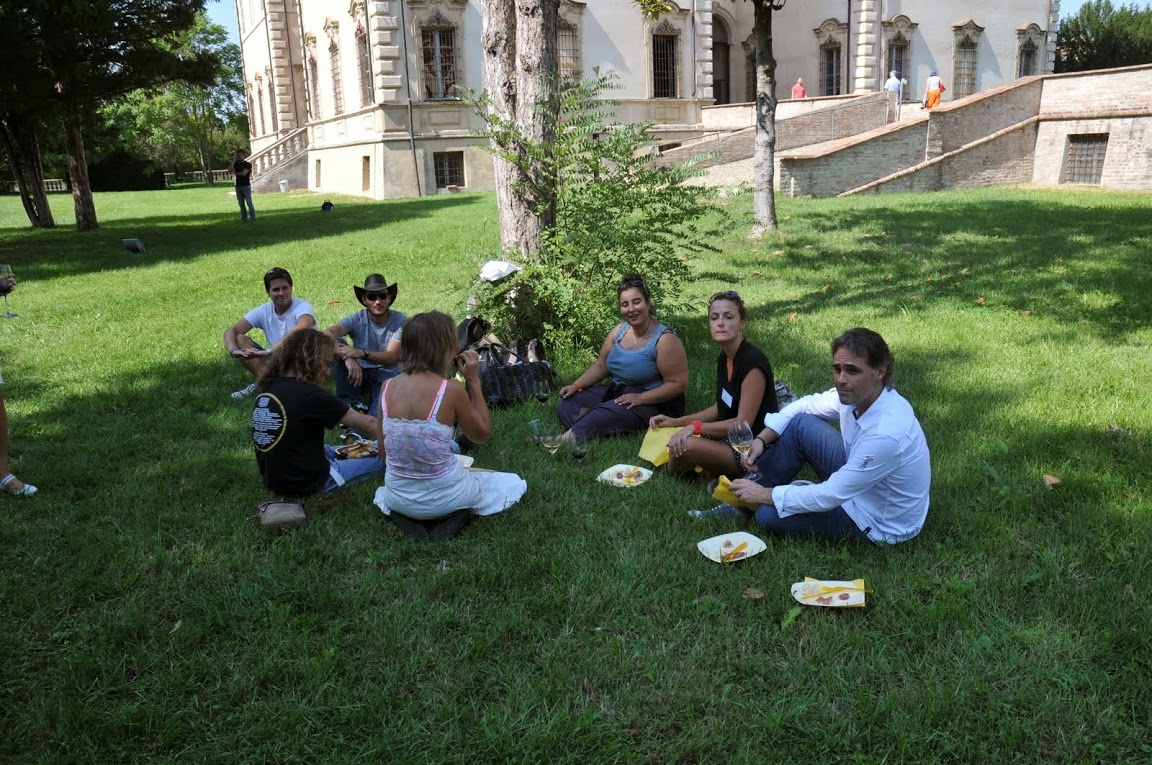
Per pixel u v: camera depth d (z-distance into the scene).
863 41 31.30
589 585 3.71
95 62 19.59
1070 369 6.40
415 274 11.79
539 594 3.66
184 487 4.93
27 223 25.11
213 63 21.05
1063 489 4.39
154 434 5.88
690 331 7.87
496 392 6.17
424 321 4.13
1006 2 34.38
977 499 4.35
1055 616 3.35
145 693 3.14
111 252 16.44
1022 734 2.77
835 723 2.84
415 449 4.07
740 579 3.70
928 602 3.54
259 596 3.71
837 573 3.73
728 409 4.77
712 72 32.34
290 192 33.69
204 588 3.82
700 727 2.86
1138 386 5.95
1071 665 3.06
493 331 7.16
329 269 12.66
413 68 25.83
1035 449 4.94
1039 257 10.75
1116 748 2.71
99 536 4.30
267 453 4.57
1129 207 15.29
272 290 6.35
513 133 7.26
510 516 4.38
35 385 7.21
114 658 3.33
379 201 25.53
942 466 4.75
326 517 4.44
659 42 28.67
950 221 14.05
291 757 2.80
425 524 4.25
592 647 3.32
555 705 2.99
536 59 7.25
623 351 5.58
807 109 27.03
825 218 14.84
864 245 12.32
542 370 6.34
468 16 26.16
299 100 37.12
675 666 3.20
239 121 64.31
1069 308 8.19
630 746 2.82
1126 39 43.47
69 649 3.39
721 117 28.55
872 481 3.67
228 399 6.68
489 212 19.22
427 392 4.10
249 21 41.66
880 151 19.80
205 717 3.02
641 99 28.31
